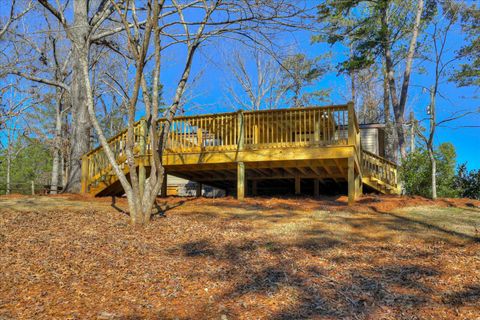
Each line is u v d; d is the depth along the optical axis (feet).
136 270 19.63
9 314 14.29
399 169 52.54
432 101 41.06
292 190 63.41
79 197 42.52
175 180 80.48
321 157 36.81
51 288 16.99
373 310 14.97
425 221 29.76
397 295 16.24
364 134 70.03
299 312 14.93
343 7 54.29
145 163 41.19
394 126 68.13
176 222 30.30
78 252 21.91
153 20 28.78
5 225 27.48
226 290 17.28
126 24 29.48
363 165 48.75
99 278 18.40
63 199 41.50
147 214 29.76
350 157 36.17
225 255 22.35
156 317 14.58
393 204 36.88
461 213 32.86
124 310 15.15
